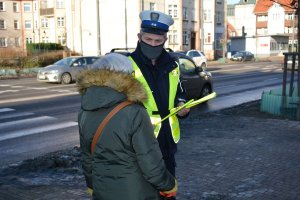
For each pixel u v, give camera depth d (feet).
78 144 28.35
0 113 41.29
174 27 182.80
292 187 18.15
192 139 27.37
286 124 32.19
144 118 8.38
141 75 10.82
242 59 175.01
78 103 47.73
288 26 277.44
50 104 47.21
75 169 21.71
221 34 212.23
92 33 173.68
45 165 22.47
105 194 8.39
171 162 11.18
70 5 182.91
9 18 250.57
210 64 149.38
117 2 167.02
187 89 45.19
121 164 8.25
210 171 20.51
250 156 23.13
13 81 83.82
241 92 59.00
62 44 187.32
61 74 73.31
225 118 35.14
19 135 31.27
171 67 11.27
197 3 196.03
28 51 120.57
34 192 18.25
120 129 8.14
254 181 18.95
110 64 8.79
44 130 33.01
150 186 8.57
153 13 10.87
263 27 291.99
